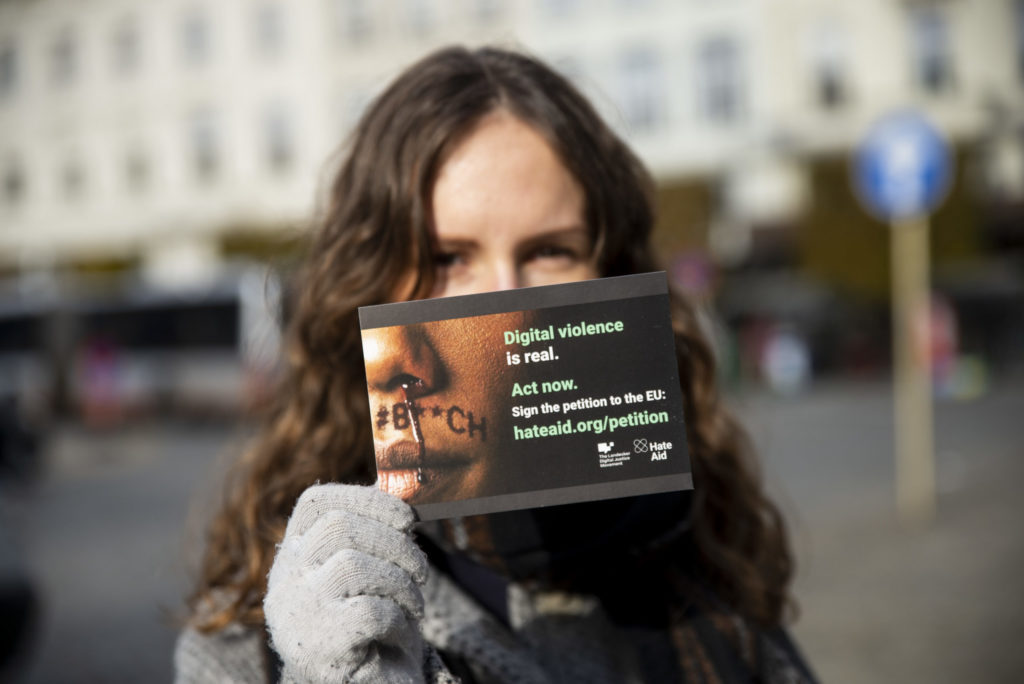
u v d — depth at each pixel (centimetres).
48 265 3319
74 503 1012
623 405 115
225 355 1723
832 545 624
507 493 113
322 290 142
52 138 3309
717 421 170
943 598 496
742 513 163
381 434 113
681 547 147
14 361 1867
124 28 3170
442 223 136
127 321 1803
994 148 2427
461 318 115
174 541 760
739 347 2161
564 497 113
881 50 2459
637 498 125
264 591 120
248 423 181
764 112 2538
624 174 152
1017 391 1816
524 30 2694
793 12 2500
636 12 2609
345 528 99
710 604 140
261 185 3003
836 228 2338
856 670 405
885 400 1667
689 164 2602
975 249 2270
